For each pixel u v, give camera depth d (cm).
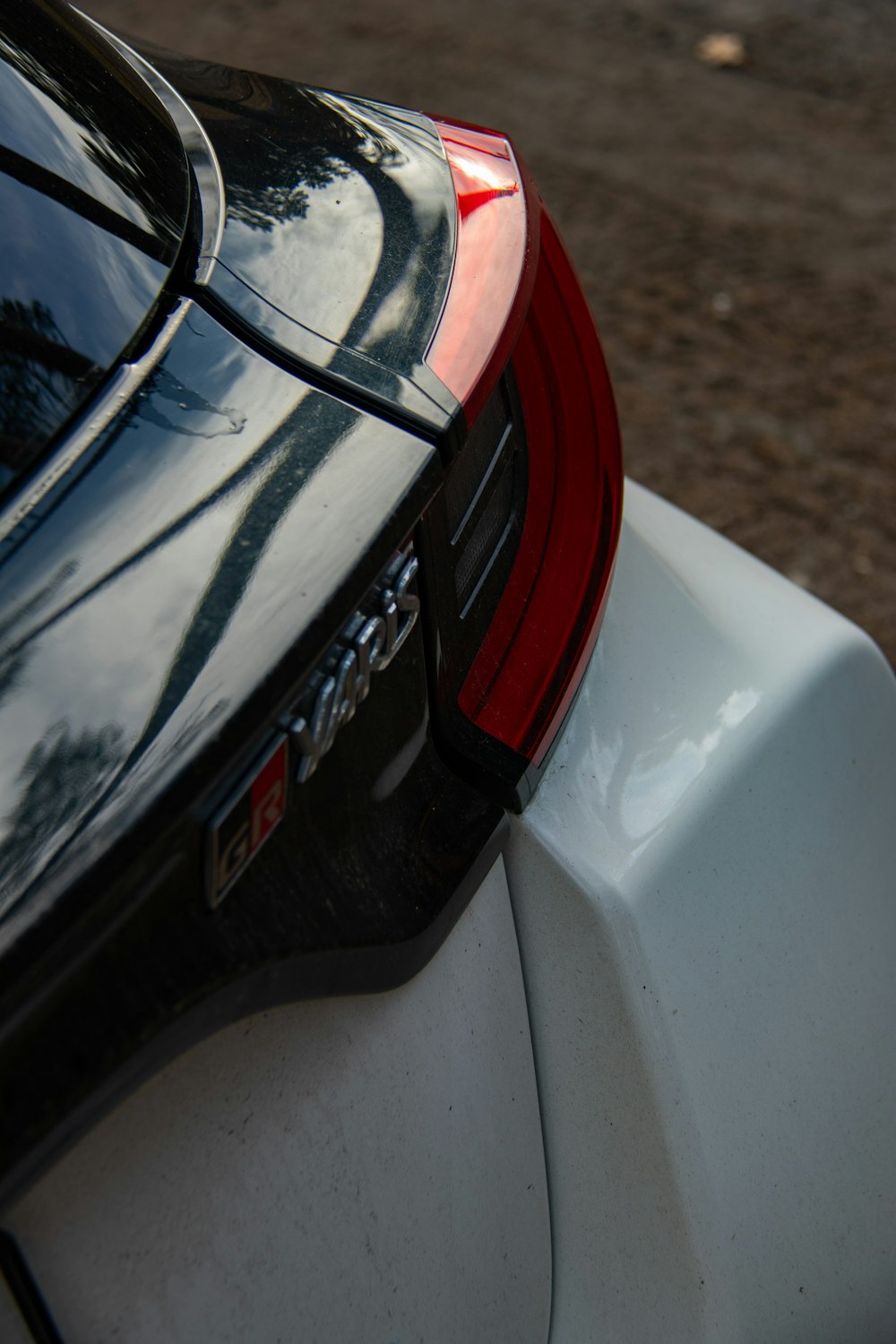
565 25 564
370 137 114
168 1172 75
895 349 369
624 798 108
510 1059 104
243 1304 79
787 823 117
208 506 78
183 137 104
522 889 105
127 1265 73
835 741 125
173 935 68
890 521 310
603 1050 104
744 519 308
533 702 103
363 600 78
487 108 494
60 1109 61
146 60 119
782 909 115
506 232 105
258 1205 81
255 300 90
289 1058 83
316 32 560
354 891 83
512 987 105
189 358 85
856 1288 116
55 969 62
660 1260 104
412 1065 93
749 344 370
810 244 417
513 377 106
